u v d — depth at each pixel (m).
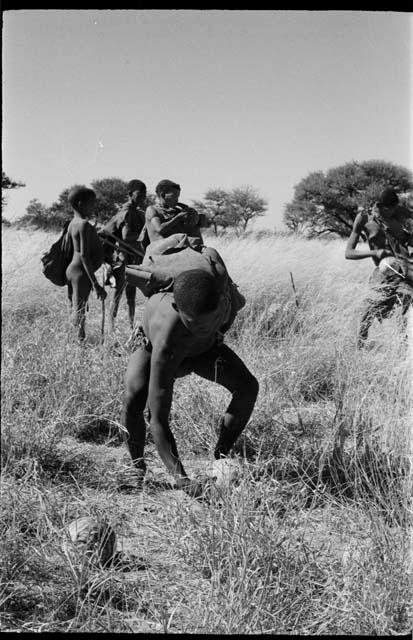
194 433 5.68
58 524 4.05
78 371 6.23
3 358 6.21
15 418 5.29
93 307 10.37
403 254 8.45
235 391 4.84
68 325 7.70
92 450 5.48
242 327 8.32
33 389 5.95
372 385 5.59
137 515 4.40
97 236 8.70
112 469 5.02
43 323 7.71
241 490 4.05
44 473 4.80
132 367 4.94
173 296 4.48
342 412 5.46
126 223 9.59
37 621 3.41
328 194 32.75
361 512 4.29
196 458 5.50
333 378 6.46
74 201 8.73
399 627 3.46
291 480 4.91
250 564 3.66
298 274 10.80
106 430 5.96
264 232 14.91
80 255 8.52
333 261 11.57
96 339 8.38
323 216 33.22
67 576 3.65
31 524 4.08
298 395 6.47
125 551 4.00
